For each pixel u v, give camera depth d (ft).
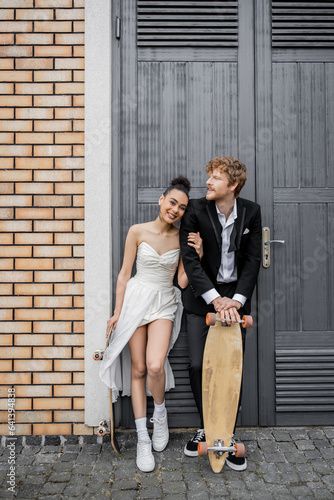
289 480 8.41
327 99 10.43
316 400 10.39
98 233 10.01
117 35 10.28
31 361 10.03
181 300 9.81
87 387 9.96
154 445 9.40
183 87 10.41
